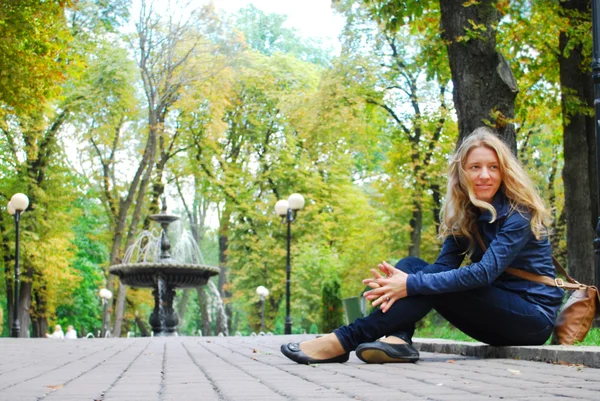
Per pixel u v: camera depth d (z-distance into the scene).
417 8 12.84
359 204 39.91
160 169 39.09
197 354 7.94
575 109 15.54
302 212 38.47
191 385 3.90
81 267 45.34
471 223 5.20
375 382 3.87
